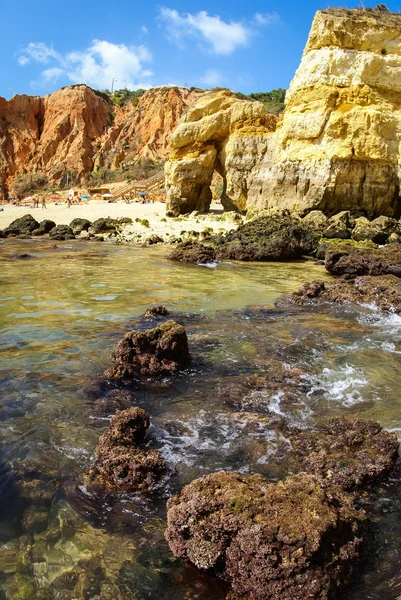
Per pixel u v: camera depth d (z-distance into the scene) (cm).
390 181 2381
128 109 9325
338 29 2392
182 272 1591
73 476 463
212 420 571
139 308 1070
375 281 1216
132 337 735
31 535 390
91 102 9081
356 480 457
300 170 2484
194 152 3011
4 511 414
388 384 690
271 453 505
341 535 362
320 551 340
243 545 344
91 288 1288
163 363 721
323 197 2411
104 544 383
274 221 2086
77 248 2217
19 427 547
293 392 653
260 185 2783
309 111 2475
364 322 1002
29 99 8962
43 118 9038
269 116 2934
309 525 347
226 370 728
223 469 476
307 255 2044
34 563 363
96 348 802
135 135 8669
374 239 2133
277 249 1922
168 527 376
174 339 727
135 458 466
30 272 1538
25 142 8681
